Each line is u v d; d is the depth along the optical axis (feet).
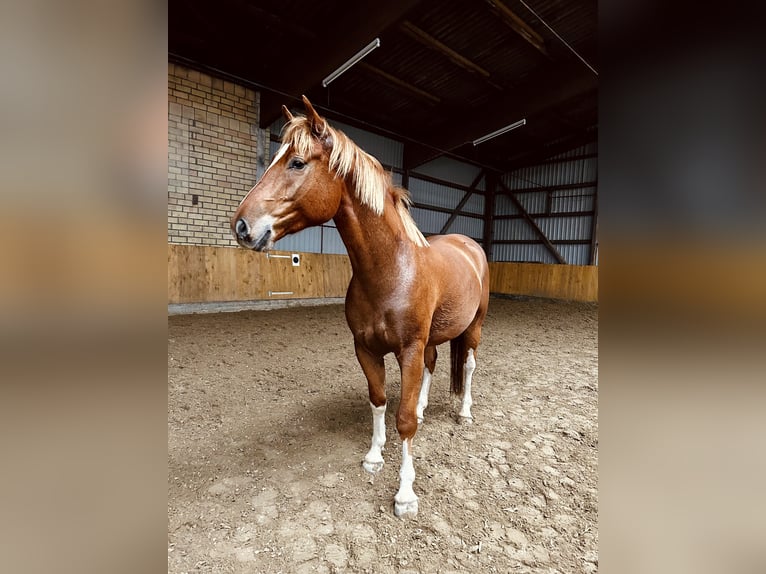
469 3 14.34
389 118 23.68
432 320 5.13
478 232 34.35
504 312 21.94
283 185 3.56
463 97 21.22
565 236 30.19
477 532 3.98
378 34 13.39
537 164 31.48
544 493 4.69
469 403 6.76
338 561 3.55
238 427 6.25
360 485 4.71
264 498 4.43
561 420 6.92
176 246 16.07
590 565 3.58
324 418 6.67
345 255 22.57
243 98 17.70
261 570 3.43
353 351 11.57
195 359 10.07
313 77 15.90
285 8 14.10
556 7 14.55
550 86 18.71
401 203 4.58
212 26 14.79
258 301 18.44
